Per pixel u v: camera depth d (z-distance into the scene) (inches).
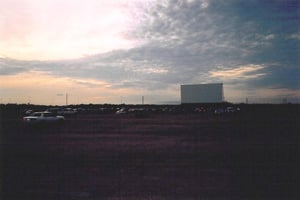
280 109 3262.8
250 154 672.4
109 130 1320.1
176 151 722.2
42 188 408.5
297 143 842.2
